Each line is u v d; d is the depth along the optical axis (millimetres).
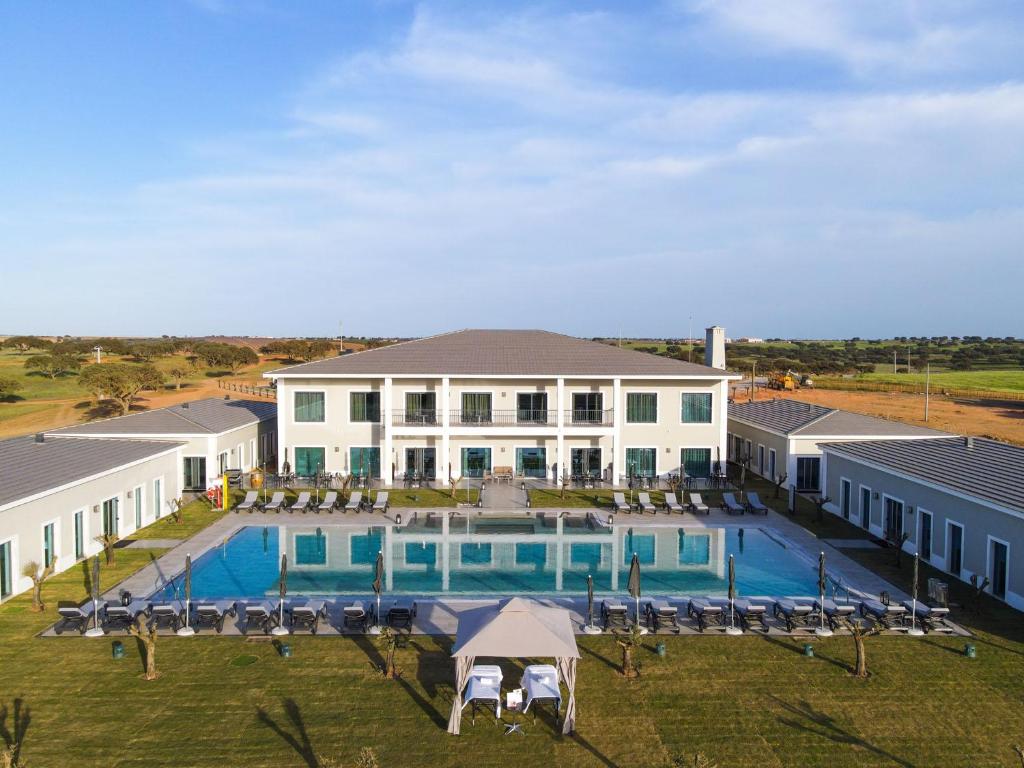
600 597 22578
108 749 13727
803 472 37938
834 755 13750
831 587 23375
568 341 45812
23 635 18938
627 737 14383
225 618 20234
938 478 25234
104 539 25000
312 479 39344
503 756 13695
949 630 19453
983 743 14141
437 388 40375
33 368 96500
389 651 16859
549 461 40688
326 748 13852
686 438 40906
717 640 19109
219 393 81375
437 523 31828
